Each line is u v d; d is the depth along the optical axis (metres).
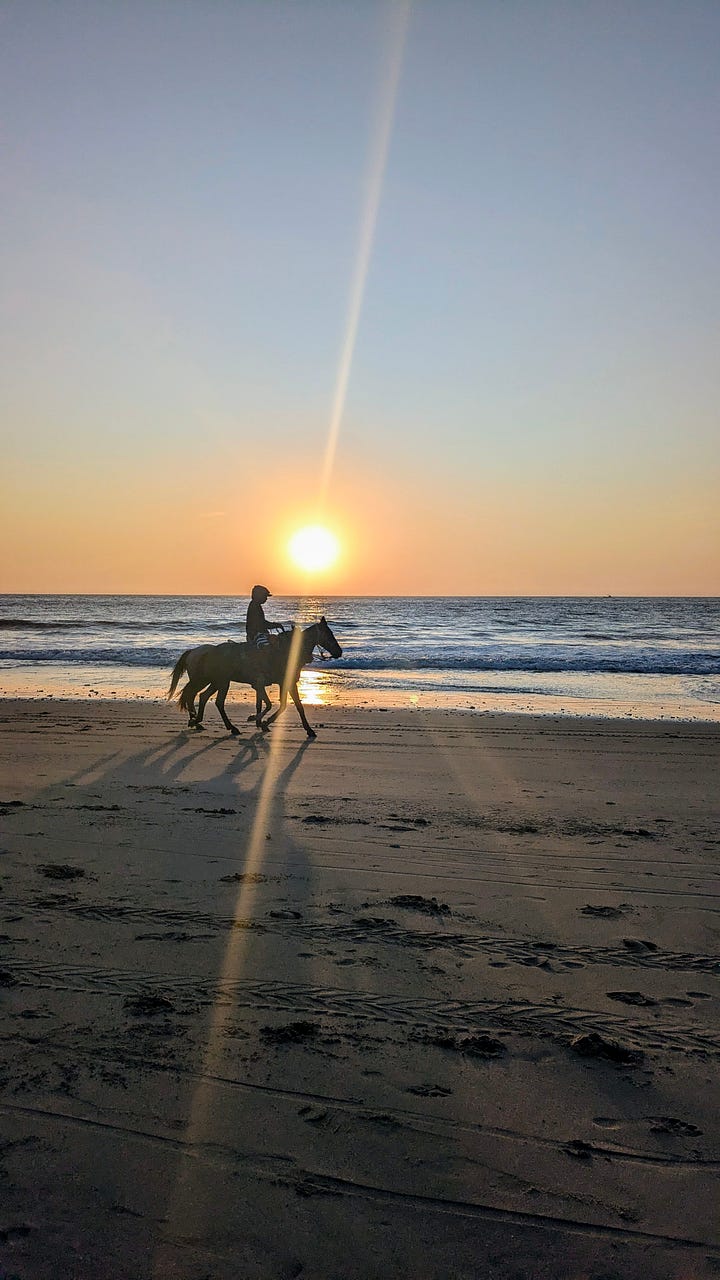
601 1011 4.72
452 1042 4.35
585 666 29.23
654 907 6.35
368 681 24.95
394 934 5.76
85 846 7.73
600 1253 2.94
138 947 5.48
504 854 7.62
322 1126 3.63
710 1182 3.30
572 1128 3.64
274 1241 2.98
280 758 12.38
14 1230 2.99
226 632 51.16
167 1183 3.25
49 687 22.80
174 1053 4.20
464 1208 3.15
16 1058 4.12
